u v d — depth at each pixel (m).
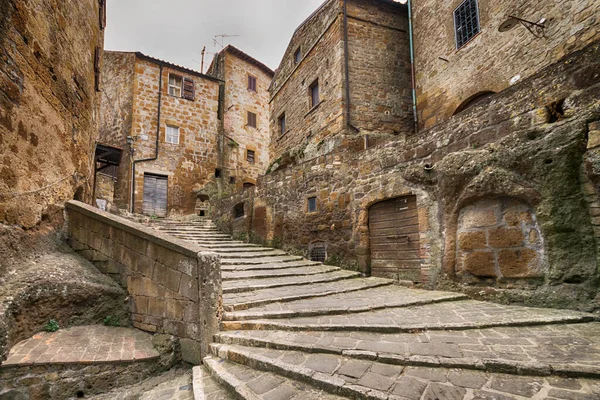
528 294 4.29
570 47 5.50
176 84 16.66
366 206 6.97
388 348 3.00
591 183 3.76
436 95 8.70
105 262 4.79
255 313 4.05
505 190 4.48
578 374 2.30
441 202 5.50
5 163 3.68
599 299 3.67
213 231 11.65
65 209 5.28
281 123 14.54
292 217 8.92
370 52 10.20
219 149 17.48
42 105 4.50
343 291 5.47
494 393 2.20
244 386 2.70
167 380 3.51
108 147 11.13
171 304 4.02
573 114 3.92
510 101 4.60
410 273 6.08
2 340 3.08
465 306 4.47
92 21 6.54
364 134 9.06
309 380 2.62
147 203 14.85
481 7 7.38
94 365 3.36
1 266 3.55
